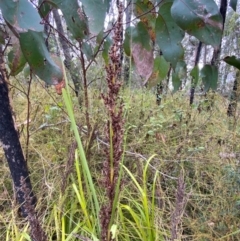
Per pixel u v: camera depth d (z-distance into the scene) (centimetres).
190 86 160
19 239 77
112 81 46
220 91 180
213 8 58
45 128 128
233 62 89
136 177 102
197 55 165
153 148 123
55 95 149
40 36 61
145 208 74
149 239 75
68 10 60
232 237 88
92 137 95
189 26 58
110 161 49
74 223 85
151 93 178
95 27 55
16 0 46
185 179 115
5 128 76
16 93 138
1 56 77
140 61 79
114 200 54
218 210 97
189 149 121
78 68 130
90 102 122
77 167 75
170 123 149
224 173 116
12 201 92
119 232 83
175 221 60
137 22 78
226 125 143
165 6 68
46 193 101
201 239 90
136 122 135
